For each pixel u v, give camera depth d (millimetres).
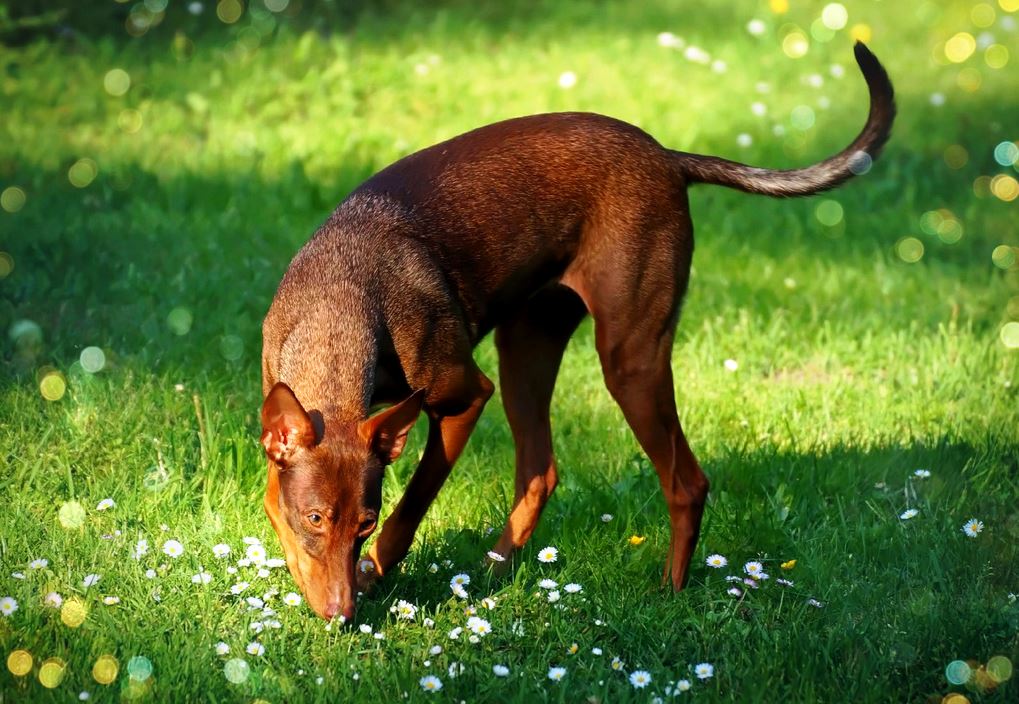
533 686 7438
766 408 11727
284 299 8047
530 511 9117
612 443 10922
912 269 15391
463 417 8469
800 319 13859
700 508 8844
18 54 18688
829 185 9148
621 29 22766
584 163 8727
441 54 20578
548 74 19969
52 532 8852
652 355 8789
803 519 9719
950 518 9594
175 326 12078
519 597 8492
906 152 19219
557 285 8930
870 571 8969
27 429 10203
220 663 7566
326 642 7801
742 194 17453
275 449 7352
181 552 8453
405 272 8109
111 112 17781
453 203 8445
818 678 7672
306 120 18062
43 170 15781
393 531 8367
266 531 9078
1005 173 18844
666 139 18219
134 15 20516
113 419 10305
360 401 7617
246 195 15656
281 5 21688
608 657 7871
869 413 11750
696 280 14492
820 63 22203
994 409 11797
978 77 22453
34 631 7594
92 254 13352
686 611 8484
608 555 9094
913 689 7672
